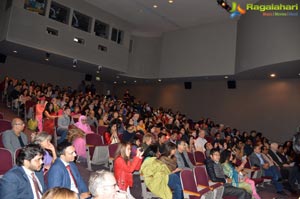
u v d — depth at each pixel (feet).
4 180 7.04
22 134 13.14
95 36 40.37
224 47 37.29
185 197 12.91
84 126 22.85
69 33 37.47
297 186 21.88
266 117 37.47
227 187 14.87
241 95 40.50
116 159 11.28
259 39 29.17
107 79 54.08
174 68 42.93
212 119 43.32
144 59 46.68
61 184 8.19
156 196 13.21
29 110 25.86
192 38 41.39
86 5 38.58
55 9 36.45
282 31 26.20
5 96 34.47
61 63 43.88
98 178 5.11
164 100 50.60
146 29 45.06
